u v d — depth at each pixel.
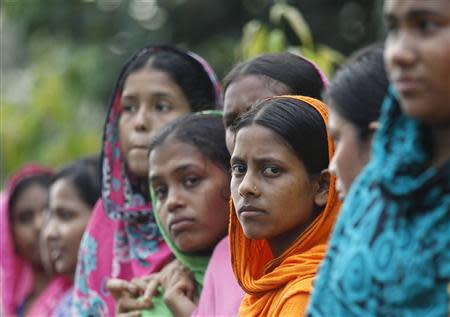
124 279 7.02
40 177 10.04
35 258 9.94
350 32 14.62
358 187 3.87
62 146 13.93
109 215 7.08
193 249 5.93
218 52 14.66
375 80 3.94
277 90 5.69
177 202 5.90
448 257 3.57
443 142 3.68
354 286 3.72
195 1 15.26
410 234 3.64
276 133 4.92
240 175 5.05
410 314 3.60
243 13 15.28
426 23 3.47
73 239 8.41
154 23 15.60
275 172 4.93
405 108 3.54
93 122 15.03
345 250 3.82
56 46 15.07
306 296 4.70
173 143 5.97
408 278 3.59
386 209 3.72
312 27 14.48
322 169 5.00
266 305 4.93
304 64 5.88
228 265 5.62
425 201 3.63
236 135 5.06
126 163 7.01
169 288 6.06
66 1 15.37
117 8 15.51
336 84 4.03
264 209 4.91
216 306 5.51
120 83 7.08
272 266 5.08
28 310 9.94
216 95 7.14
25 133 14.18
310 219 5.05
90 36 15.36
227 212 5.94
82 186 8.48
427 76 3.46
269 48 9.11
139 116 6.82
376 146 3.73
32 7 15.37
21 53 17.59
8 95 16.70
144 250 6.83
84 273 7.27
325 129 5.01
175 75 6.90
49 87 14.09
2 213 9.98
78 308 7.25
